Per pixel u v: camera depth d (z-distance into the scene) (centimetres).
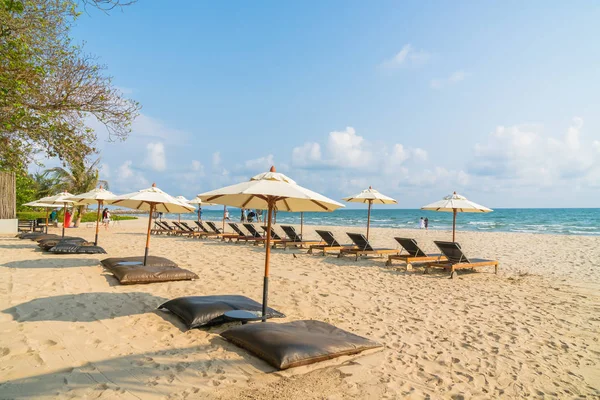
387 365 355
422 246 1584
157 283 675
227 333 387
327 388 299
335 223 4503
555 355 397
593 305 614
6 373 305
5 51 598
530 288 746
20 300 528
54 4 682
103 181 2586
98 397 272
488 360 379
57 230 1933
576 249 1495
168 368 326
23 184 2330
